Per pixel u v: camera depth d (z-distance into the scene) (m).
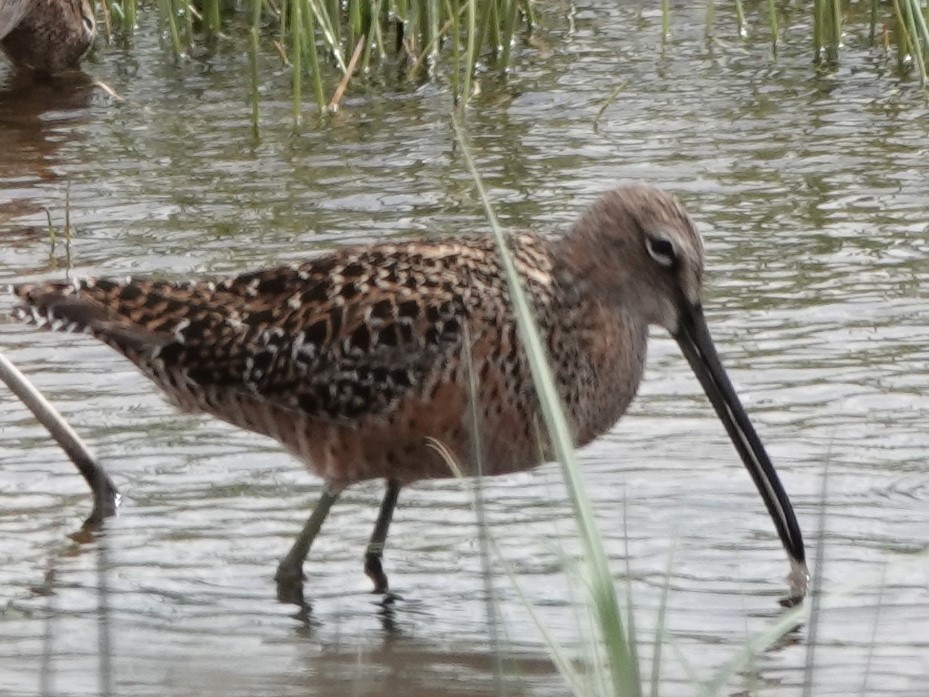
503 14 20.66
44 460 11.73
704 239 15.41
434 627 9.60
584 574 8.73
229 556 10.54
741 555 10.33
